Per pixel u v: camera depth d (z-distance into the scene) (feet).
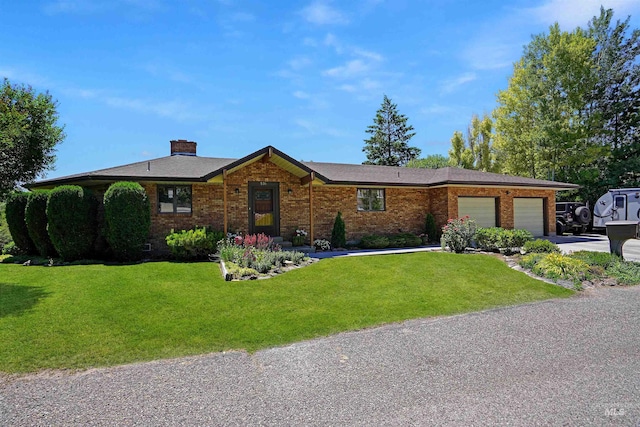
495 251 43.29
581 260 33.63
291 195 50.83
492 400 11.93
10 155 50.72
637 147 86.07
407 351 16.46
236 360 15.66
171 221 44.52
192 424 10.66
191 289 26.55
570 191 88.22
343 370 14.49
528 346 16.87
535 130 87.86
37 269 34.32
